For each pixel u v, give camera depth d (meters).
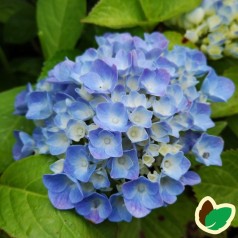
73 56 0.43
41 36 0.45
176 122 0.33
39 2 0.46
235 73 0.42
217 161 0.34
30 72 0.51
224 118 0.41
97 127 0.31
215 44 0.41
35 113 0.35
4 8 0.52
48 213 0.32
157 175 0.31
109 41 0.36
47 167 0.34
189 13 0.42
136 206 0.31
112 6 0.42
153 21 0.43
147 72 0.32
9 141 0.40
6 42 0.51
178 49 0.37
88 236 0.32
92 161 0.31
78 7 0.45
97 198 0.32
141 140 0.30
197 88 0.41
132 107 0.31
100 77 0.32
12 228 0.32
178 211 0.36
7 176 0.34
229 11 0.41
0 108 0.42
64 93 0.34
